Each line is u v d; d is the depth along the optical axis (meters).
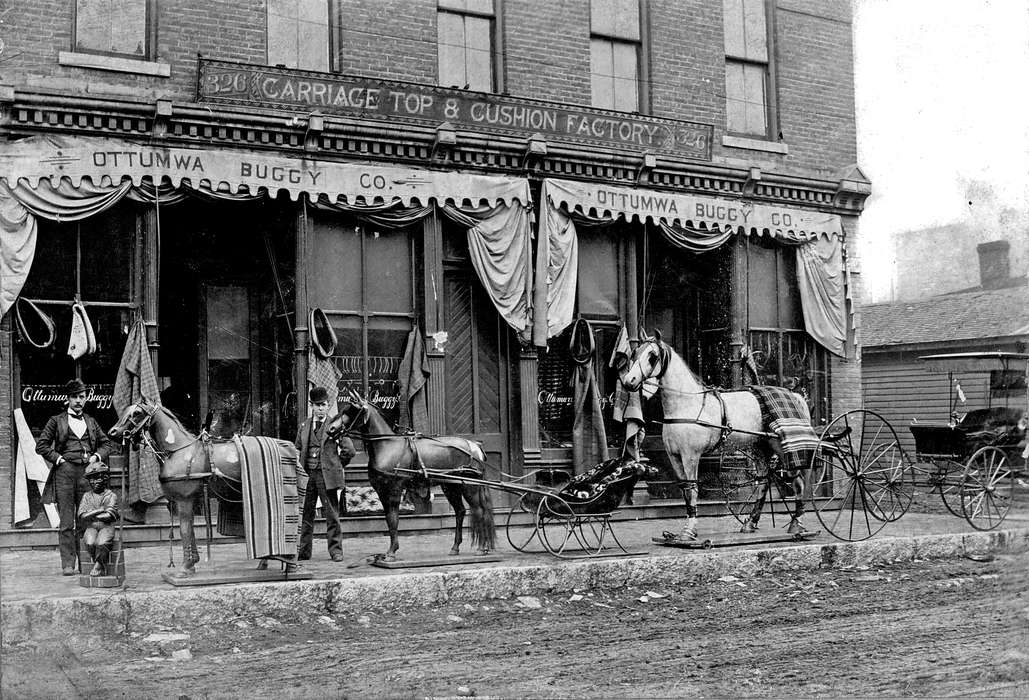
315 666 8.09
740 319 16.95
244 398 14.82
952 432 14.95
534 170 15.21
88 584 9.55
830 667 8.14
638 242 16.59
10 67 12.06
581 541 13.15
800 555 12.83
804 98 18.33
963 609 10.59
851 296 18.14
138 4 12.95
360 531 13.73
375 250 14.25
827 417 17.89
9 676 7.73
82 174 12.20
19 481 12.09
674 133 16.41
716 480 16.58
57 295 12.40
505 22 15.52
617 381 15.98
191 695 7.24
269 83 13.35
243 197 13.13
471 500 11.71
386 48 14.47
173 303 14.55
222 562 11.34
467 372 15.05
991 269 20.44
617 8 16.66
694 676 7.83
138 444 10.19
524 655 8.51
